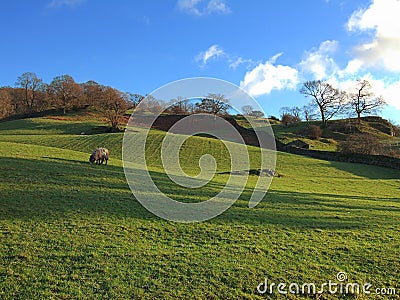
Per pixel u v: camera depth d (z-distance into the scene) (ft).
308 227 59.41
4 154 106.01
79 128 282.77
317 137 314.96
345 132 352.28
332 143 299.79
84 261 39.40
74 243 44.21
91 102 387.34
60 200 62.75
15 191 65.62
